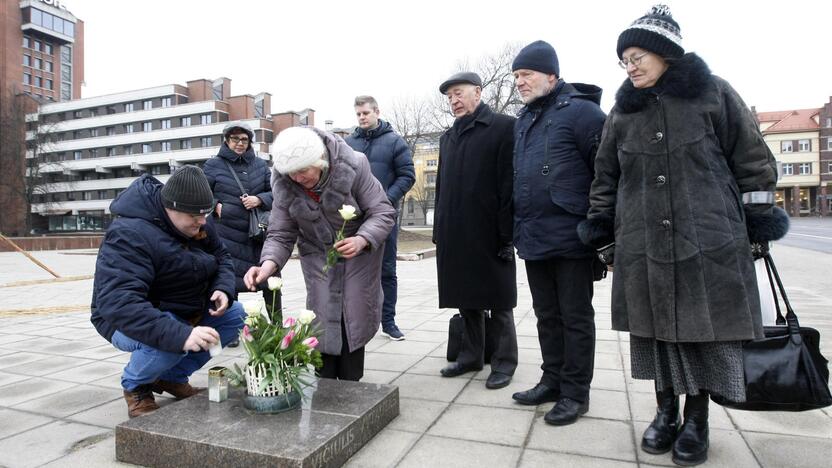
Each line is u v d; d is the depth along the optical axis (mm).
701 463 2135
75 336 5055
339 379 2916
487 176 3227
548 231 2711
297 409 2400
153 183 2756
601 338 4551
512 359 3316
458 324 3822
